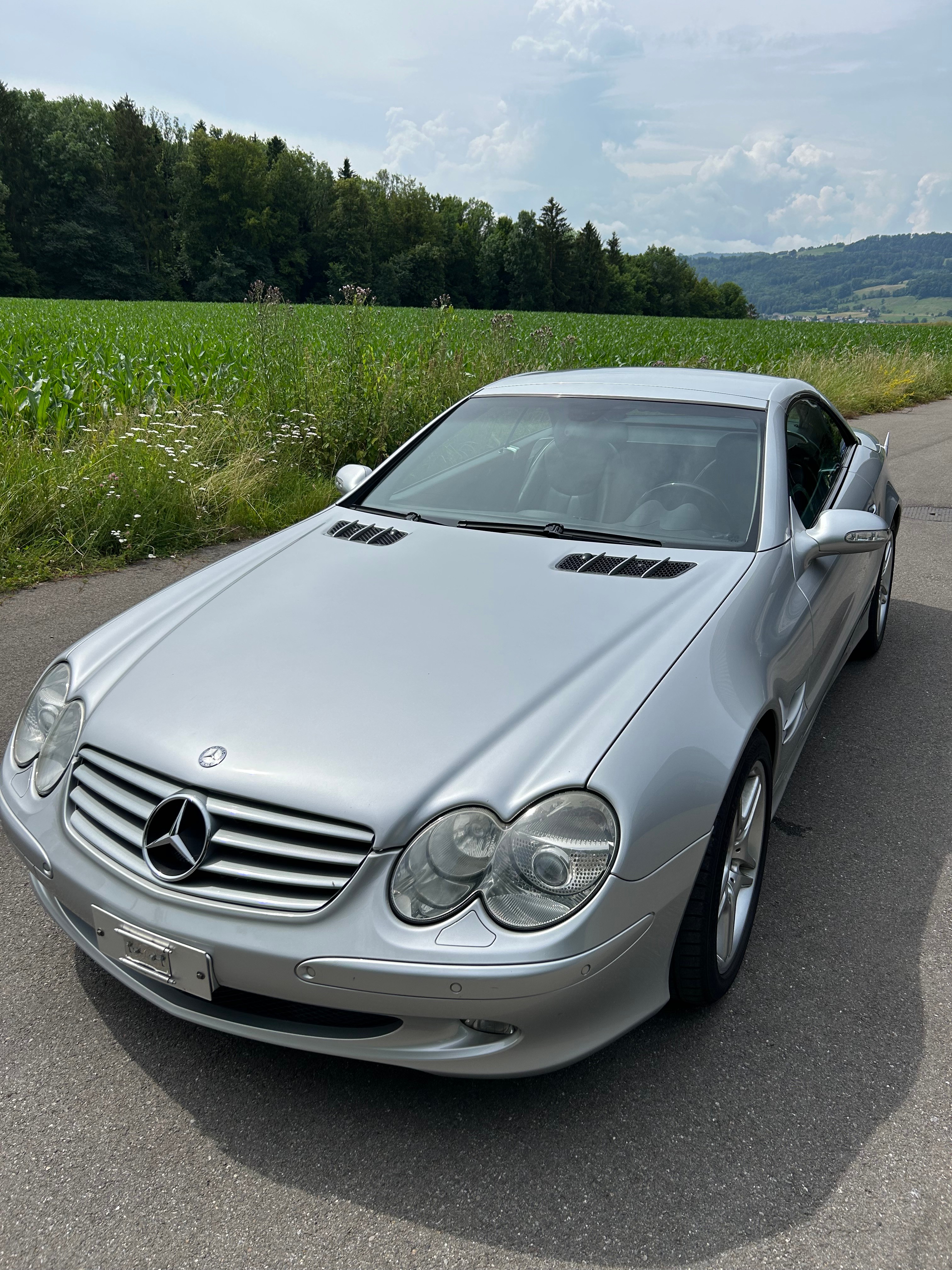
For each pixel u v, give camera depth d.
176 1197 1.68
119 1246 1.59
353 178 104.50
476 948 1.61
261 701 1.99
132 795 1.90
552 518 2.86
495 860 1.66
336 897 1.68
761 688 2.13
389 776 1.76
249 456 7.14
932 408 15.51
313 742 1.85
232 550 6.17
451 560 2.60
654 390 3.33
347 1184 1.71
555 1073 1.98
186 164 94.50
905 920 2.50
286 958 1.67
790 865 2.76
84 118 102.50
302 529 3.04
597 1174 1.73
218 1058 2.02
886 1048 2.04
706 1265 1.55
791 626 2.47
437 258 106.56
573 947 1.62
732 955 2.18
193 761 1.86
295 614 2.35
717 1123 1.84
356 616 2.31
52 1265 1.55
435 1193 1.69
